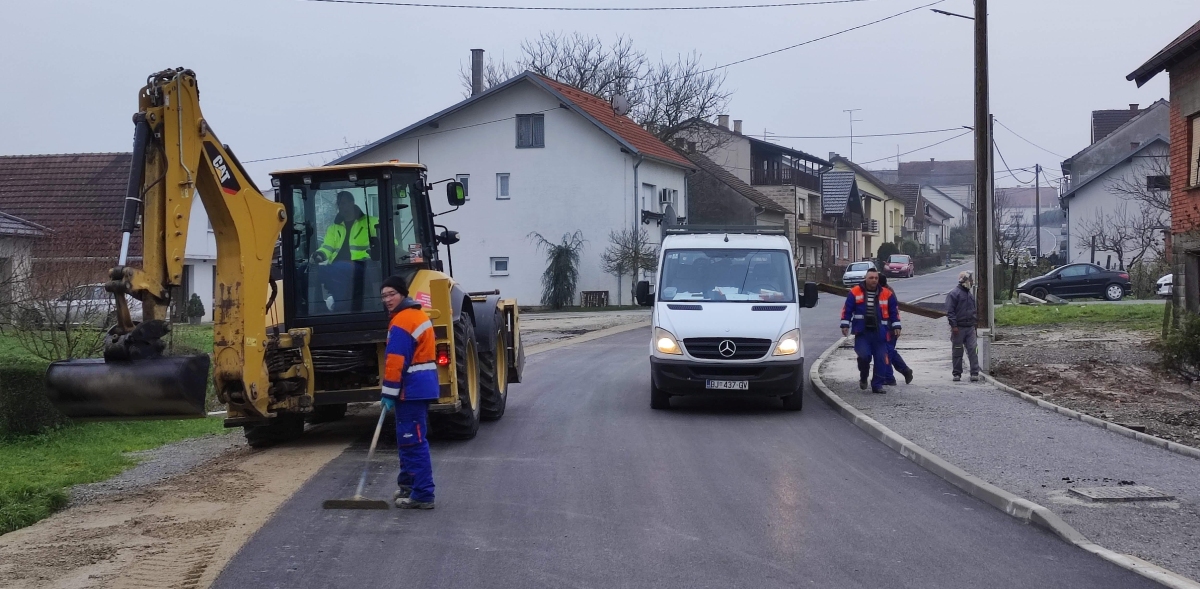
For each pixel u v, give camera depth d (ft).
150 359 24.88
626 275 148.25
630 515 25.95
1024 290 131.85
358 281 36.17
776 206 197.67
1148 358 61.46
